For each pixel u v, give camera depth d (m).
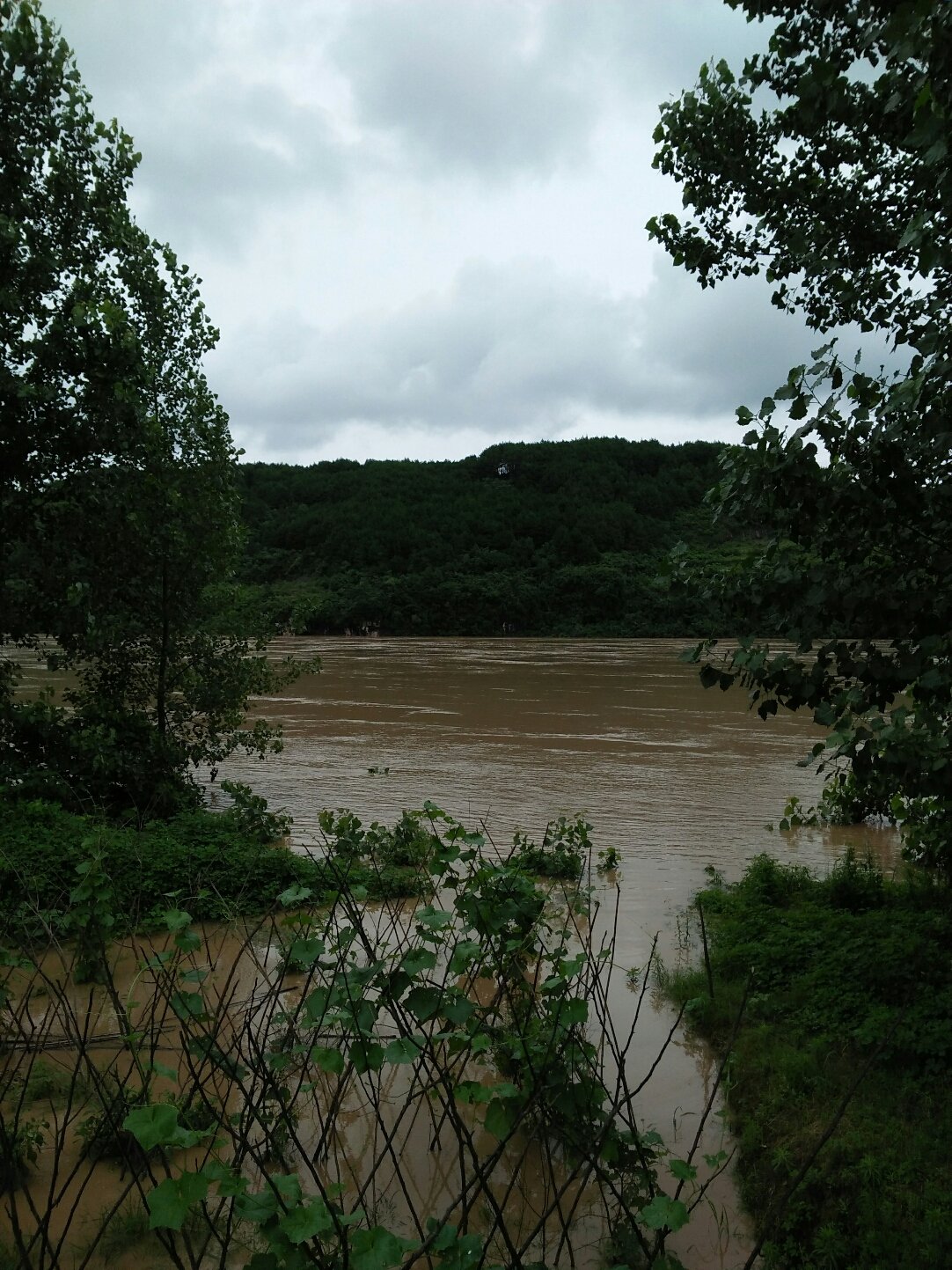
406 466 111.12
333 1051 3.31
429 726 18.67
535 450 104.88
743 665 4.59
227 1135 4.06
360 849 7.63
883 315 5.61
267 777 13.12
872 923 6.06
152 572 10.41
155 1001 3.75
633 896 7.78
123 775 9.88
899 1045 4.54
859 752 4.41
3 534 9.25
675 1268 2.84
